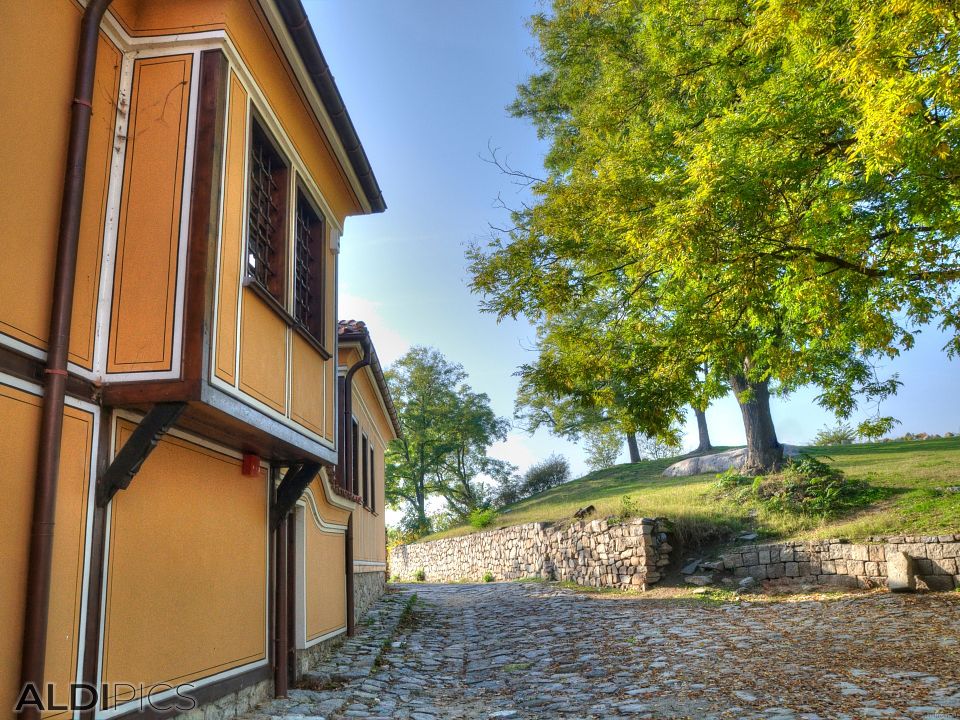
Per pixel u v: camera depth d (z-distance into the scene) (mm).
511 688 7652
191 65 4930
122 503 4434
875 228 7633
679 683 7098
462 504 49312
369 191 8562
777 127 7164
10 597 3533
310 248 7684
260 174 6172
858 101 6328
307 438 6637
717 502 17578
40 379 3871
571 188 9047
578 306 10320
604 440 51875
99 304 4461
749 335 9266
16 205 3811
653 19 10438
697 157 7391
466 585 22328
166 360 4418
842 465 19938
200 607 5309
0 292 3652
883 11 5535
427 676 8414
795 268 7328
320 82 6367
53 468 3787
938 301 8000
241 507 6230
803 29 6684
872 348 9109
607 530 16828
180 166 4746
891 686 6293
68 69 4301
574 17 13086
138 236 4629
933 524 12453
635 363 9375
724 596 13055
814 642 8500
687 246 6973
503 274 10031
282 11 5410
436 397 50469
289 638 7449
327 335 7754
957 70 5430
